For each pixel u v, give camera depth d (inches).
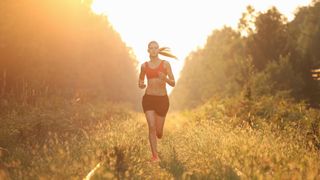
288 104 596.4
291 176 214.5
